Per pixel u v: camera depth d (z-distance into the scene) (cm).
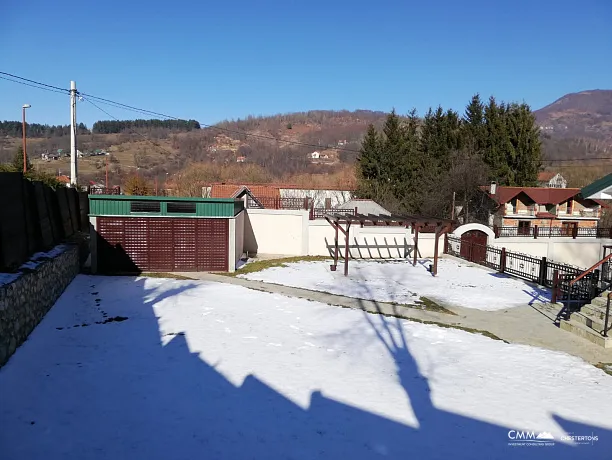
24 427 504
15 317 715
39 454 455
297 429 526
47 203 1185
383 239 2120
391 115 4259
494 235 2180
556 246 2231
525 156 3988
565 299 1243
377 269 1741
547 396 635
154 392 612
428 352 812
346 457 473
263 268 1691
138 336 845
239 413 560
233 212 1590
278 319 997
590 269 1075
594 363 774
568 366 757
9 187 831
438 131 4325
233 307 1087
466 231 2175
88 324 912
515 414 579
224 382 650
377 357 778
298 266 1769
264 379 664
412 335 910
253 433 514
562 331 959
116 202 1503
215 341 827
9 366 649
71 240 1470
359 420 552
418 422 552
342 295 1274
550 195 3531
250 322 962
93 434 500
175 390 620
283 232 2150
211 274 1540
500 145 4019
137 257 1538
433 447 497
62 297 1102
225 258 1600
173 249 1561
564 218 3541
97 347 780
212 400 593
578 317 972
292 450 482
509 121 4041
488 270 1747
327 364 736
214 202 1573
